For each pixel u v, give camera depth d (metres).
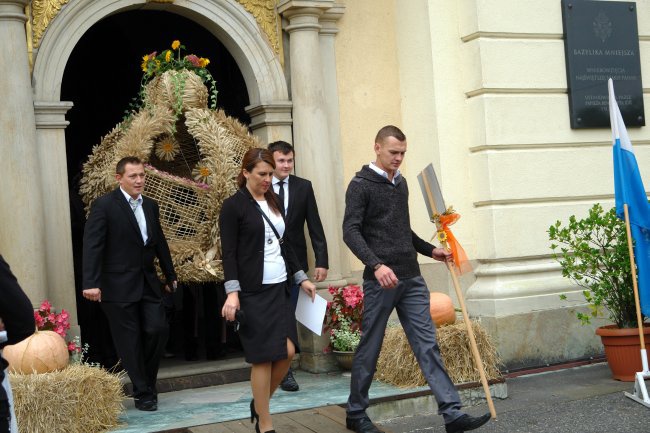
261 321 4.98
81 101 10.12
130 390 6.86
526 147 7.80
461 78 7.88
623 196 6.63
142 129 6.85
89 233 6.05
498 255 7.60
